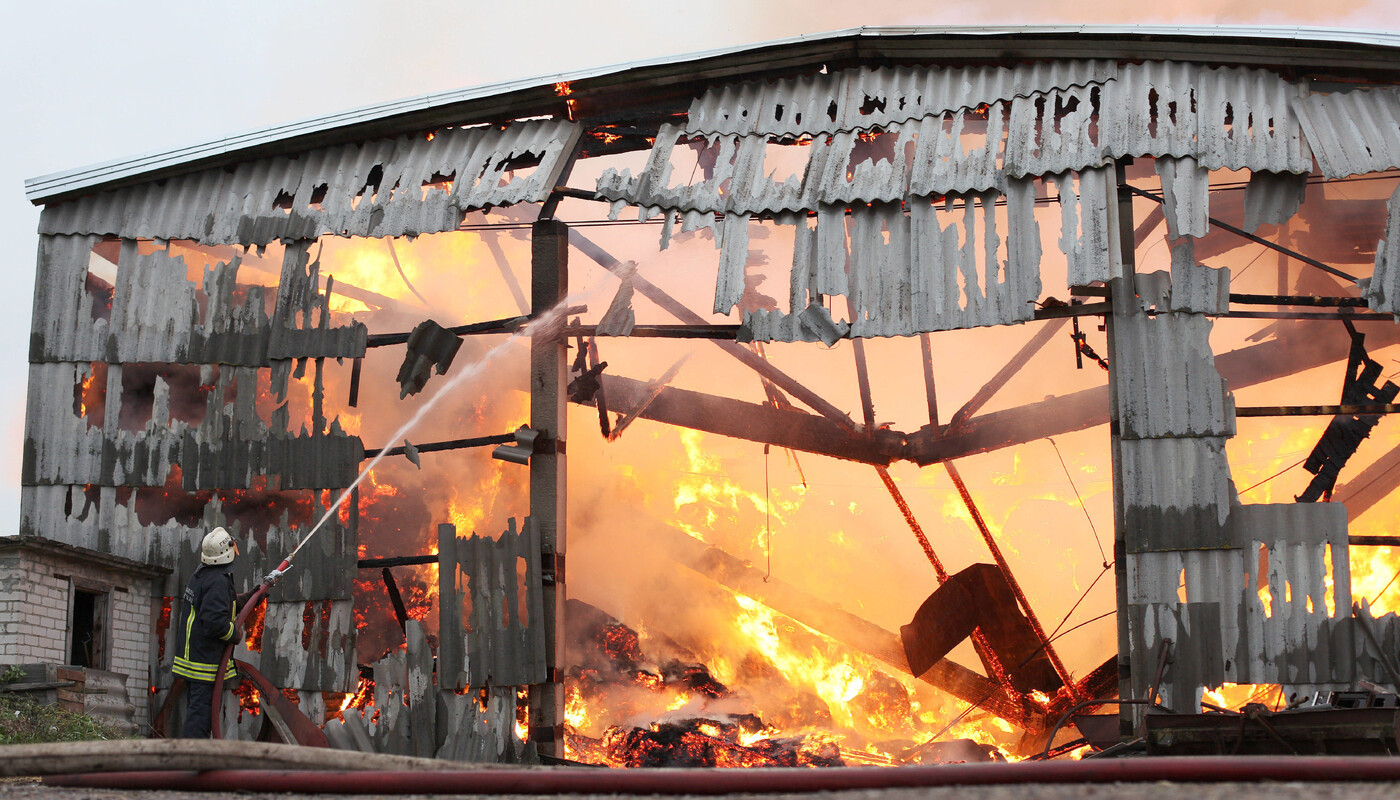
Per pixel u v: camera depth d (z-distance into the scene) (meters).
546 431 13.35
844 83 13.56
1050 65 13.01
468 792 4.37
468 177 13.80
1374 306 11.94
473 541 13.02
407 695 12.66
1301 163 12.07
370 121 14.18
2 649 11.26
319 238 14.02
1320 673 11.30
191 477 13.67
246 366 13.88
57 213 14.56
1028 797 3.96
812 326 12.68
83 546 13.59
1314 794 3.89
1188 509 11.72
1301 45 12.31
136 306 14.20
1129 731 11.48
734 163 13.32
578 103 14.00
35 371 14.12
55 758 4.88
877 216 12.83
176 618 13.38
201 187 14.54
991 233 12.47
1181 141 12.25
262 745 4.88
